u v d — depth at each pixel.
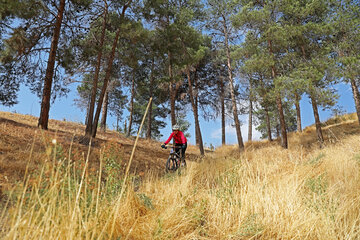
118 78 18.89
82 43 12.52
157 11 13.06
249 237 2.31
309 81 10.90
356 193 2.88
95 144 9.08
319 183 3.06
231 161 4.88
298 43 13.65
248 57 14.57
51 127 11.89
